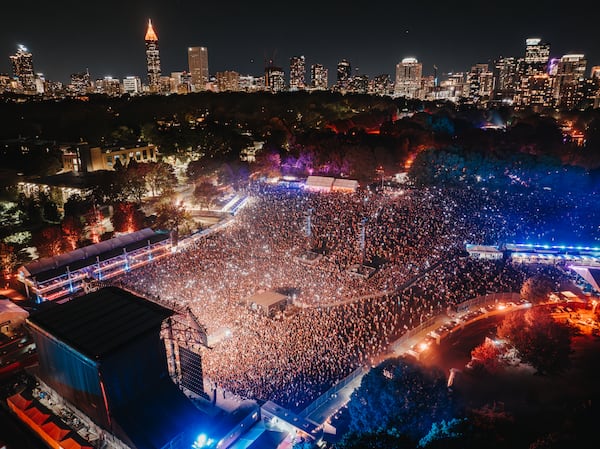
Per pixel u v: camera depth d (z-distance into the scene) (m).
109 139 168.62
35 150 140.50
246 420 43.78
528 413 46.84
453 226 93.19
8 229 92.19
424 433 39.59
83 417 43.84
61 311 46.59
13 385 49.69
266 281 73.31
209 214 108.88
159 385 44.28
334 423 44.50
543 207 102.56
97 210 97.94
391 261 80.25
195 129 165.12
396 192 119.88
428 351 58.31
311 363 53.81
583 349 58.72
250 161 145.25
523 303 68.38
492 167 122.00
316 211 104.31
